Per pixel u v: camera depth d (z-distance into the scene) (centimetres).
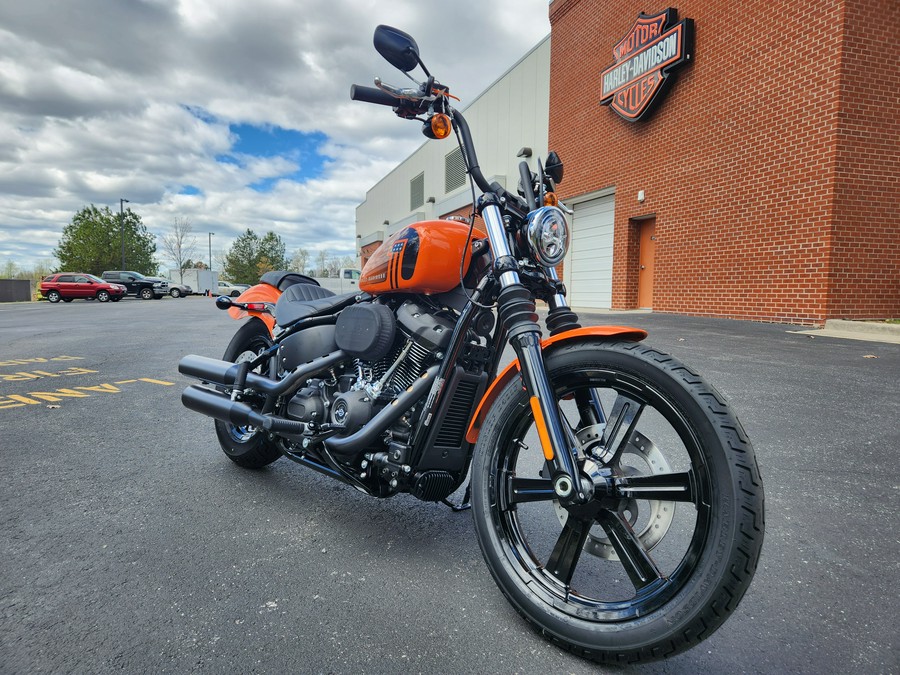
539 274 183
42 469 308
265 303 322
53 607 175
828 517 237
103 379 587
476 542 224
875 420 366
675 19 1117
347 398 215
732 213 1015
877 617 169
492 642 159
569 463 150
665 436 349
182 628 165
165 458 329
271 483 290
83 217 5481
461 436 207
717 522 131
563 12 1504
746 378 485
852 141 841
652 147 1210
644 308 1305
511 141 1827
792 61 892
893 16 838
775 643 157
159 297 3519
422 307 214
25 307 2427
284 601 180
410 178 2936
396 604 178
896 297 886
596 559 207
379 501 267
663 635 134
